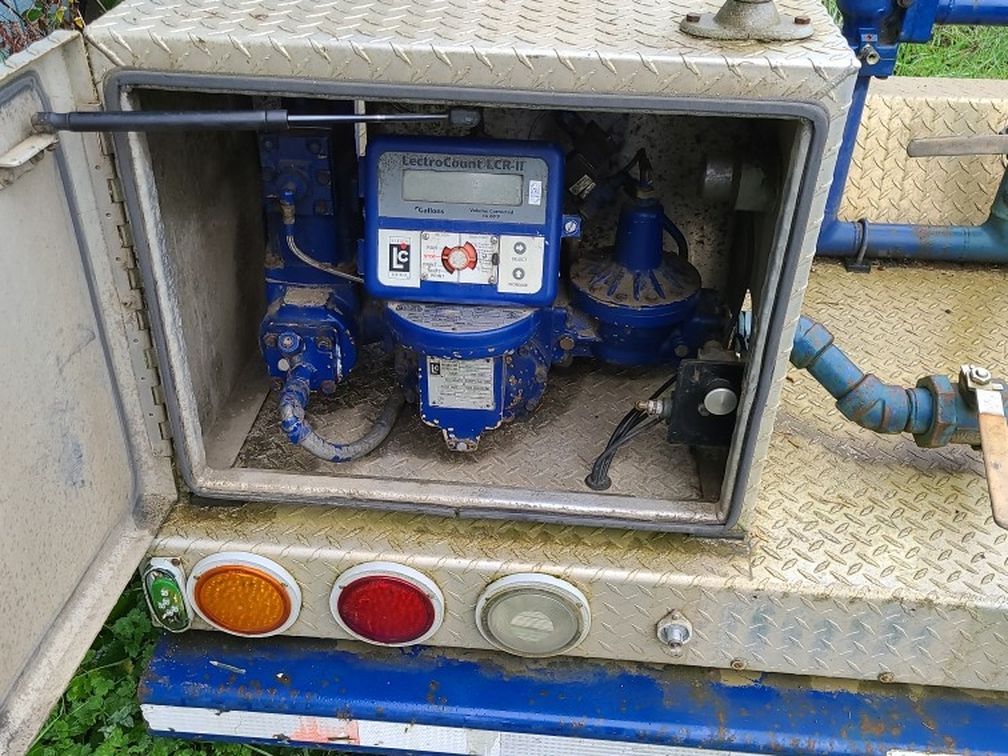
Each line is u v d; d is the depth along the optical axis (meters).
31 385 1.18
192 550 1.48
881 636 1.44
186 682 1.54
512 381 1.67
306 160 1.59
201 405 1.67
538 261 1.44
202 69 1.17
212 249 1.67
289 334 1.67
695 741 1.48
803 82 1.13
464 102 1.18
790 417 1.81
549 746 1.53
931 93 2.36
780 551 1.49
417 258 1.45
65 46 1.16
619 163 1.92
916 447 1.73
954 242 2.27
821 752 1.46
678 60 1.13
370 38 1.17
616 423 1.77
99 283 1.31
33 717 1.21
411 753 1.58
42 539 1.24
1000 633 1.41
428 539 1.49
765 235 1.59
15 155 1.08
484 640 1.54
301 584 1.50
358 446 1.65
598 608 1.47
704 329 1.80
